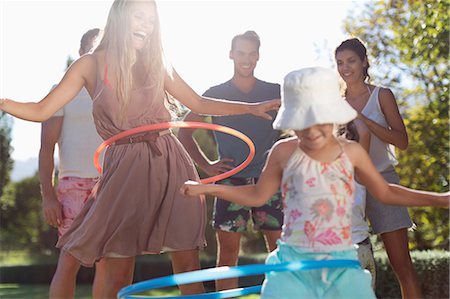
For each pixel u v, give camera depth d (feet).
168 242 17.38
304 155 14.67
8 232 111.55
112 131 17.43
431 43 37.29
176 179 17.63
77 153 22.31
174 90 18.24
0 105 16.78
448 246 43.29
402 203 15.06
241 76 23.25
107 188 17.22
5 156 89.76
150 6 17.28
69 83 17.31
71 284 18.95
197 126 18.70
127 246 17.15
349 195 14.65
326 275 14.15
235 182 23.31
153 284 13.69
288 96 14.78
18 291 62.49
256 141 23.15
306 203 14.49
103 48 17.56
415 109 42.52
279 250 14.73
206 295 17.61
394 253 20.94
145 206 17.28
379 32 42.14
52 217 22.54
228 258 23.41
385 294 32.73
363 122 20.16
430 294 31.48
